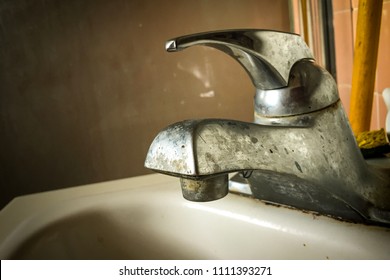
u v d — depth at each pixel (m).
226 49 0.27
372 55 0.38
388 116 0.39
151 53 0.57
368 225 0.31
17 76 0.58
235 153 0.25
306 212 0.35
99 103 0.59
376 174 0.34
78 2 0.55
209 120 0.25
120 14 0.56
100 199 0.43
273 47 0.28
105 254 0.43
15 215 0.42
